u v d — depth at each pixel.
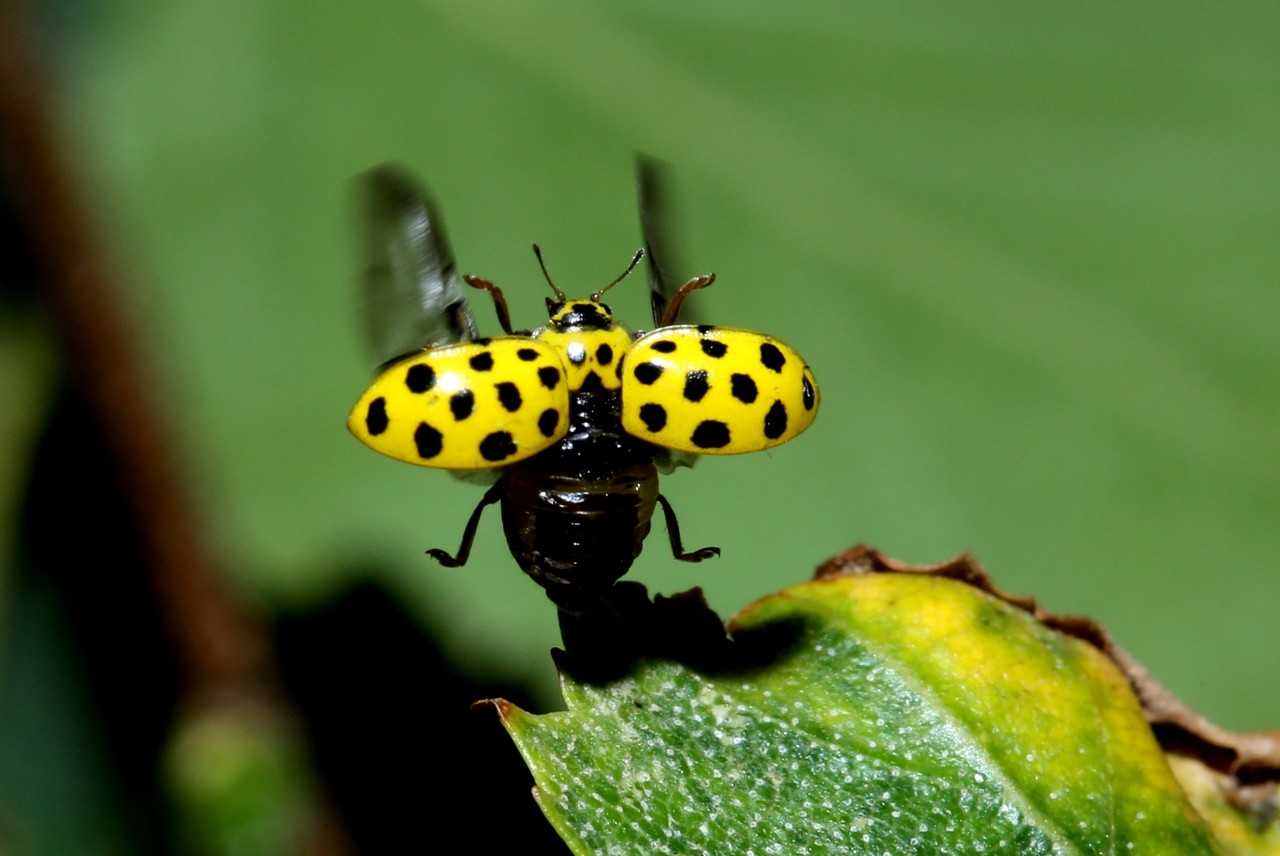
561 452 0.08
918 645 0.07
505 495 0.08
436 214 0.08
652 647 0.07
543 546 0.07
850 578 0.08
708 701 0.07
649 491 0.08
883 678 0.07
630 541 0.08
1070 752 0.07
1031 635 0.07
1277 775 0.07
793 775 0.07
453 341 0.08
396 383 0.08
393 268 0.08
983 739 0.07
